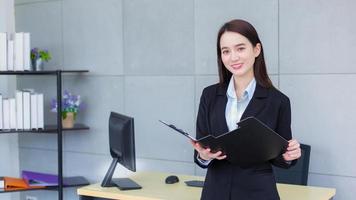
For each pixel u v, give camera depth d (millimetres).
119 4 4184
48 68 4660
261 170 2082
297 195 2672
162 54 3979
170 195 2740
